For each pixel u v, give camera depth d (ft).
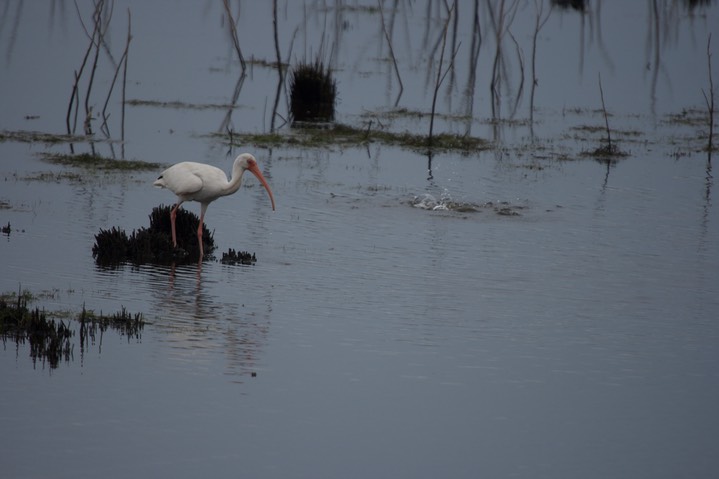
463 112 103.24
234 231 58.54
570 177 77.41
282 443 32.63
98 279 47.75
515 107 106.93
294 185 70.69
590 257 56.39
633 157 85.76
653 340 43.62
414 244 57.41
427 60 131.34
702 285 51.93
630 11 173.27
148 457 31.22
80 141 80.23
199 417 34.01
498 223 63.21
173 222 53.36
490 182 74.59
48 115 88.99
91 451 31.37
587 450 33.35
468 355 40.86
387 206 66.08
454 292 48.91
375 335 42.45
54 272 48.26
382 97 108.27
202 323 42.63
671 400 37.50
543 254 56.59
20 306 42.47
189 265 51.29
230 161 76.69
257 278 49.49
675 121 102.63
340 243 56.85
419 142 87.20
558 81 121.90
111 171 70.59
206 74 113.60
